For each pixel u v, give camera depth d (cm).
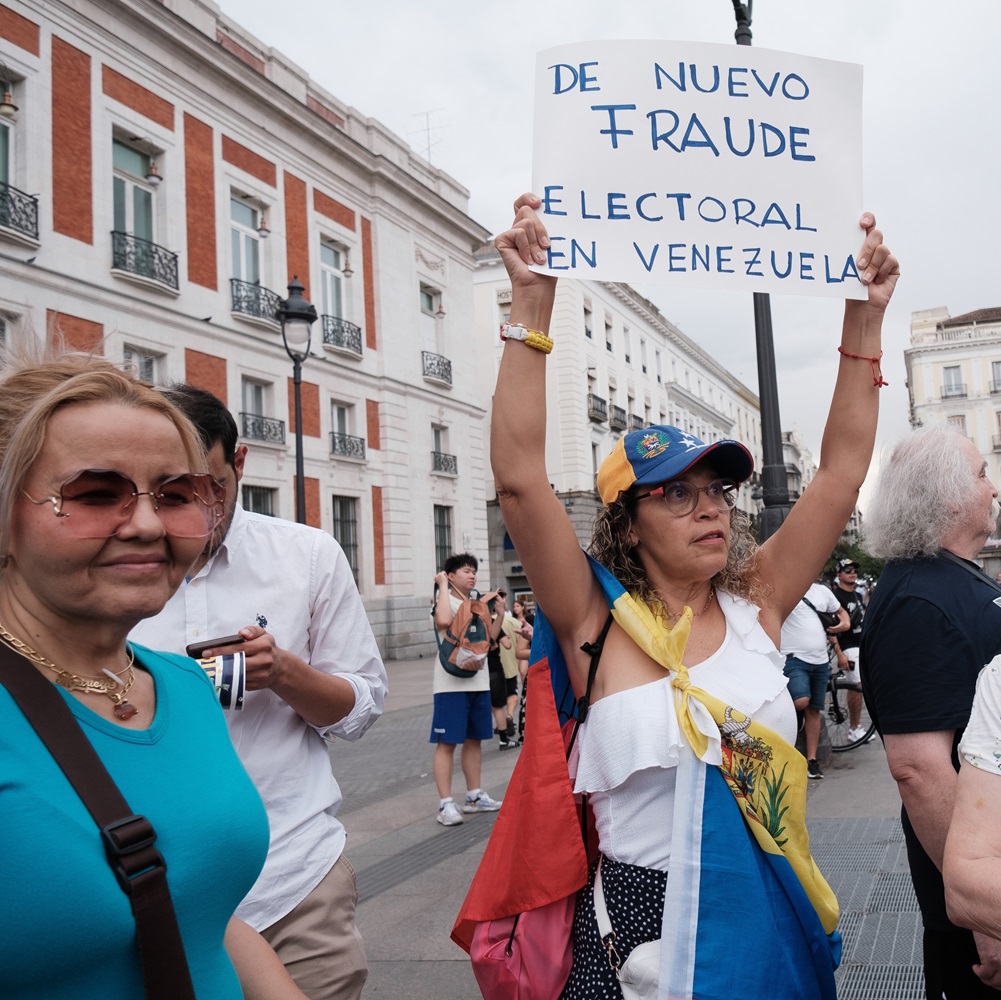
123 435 123
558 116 208
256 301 2055
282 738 223
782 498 747
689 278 208
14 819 104
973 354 5862
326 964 212
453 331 2823
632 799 186
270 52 2150
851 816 568
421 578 2552
